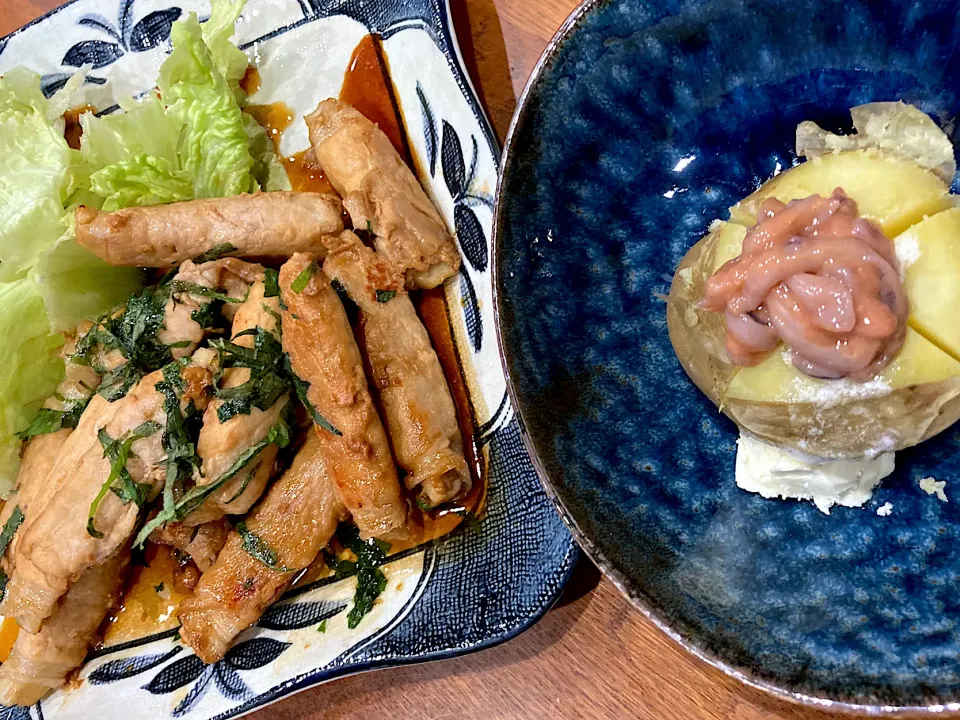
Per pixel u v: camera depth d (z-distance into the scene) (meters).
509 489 0.26
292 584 0.29
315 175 0.32
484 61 0.28
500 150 0.26
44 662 0.29
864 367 0.19
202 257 0.29
